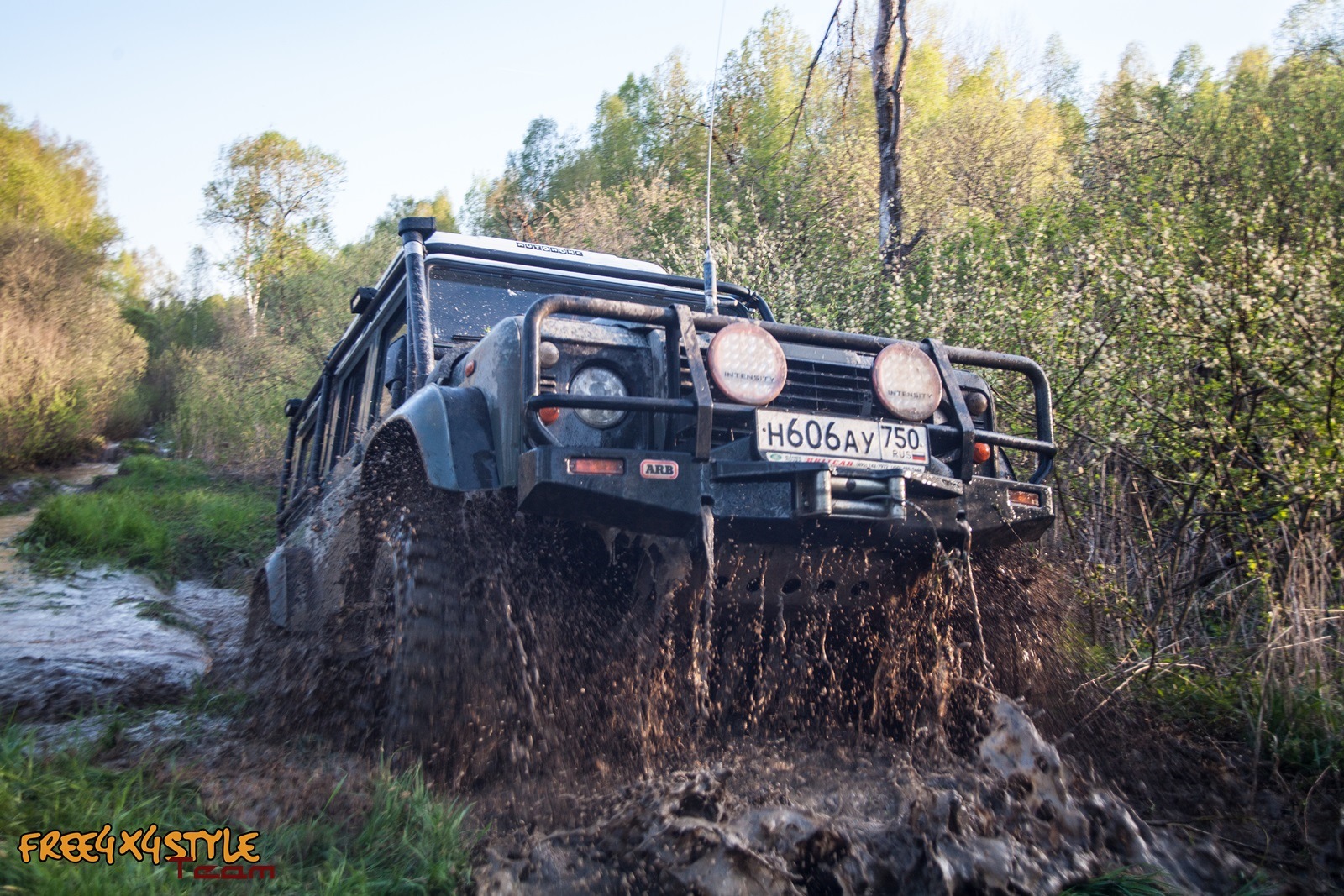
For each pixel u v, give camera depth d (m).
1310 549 4.14
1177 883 2.61
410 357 4.24
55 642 5.83
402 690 3.07
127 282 44.62
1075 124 16.48
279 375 19.55
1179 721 3.91
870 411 3.49
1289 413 4.72
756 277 9.00
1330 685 3.70
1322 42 12.80
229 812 2.77
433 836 2.57
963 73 22.38
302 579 5.35
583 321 3.34
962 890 2.40
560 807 2.91
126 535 10.14
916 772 3.26
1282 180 8.07
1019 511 3.50
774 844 2.45
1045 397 3.76
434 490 3.26
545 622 3.28
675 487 3.01
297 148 33.88
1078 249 6.29
